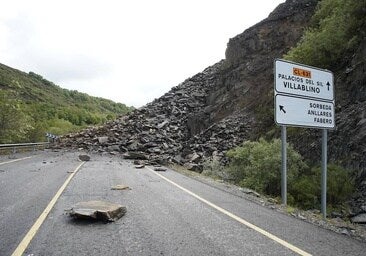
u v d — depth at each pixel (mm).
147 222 7137
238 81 38125
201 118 38500
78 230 6363
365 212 12258
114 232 6312
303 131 19734
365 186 13578
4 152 31328
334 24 23531
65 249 5324
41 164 20734
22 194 9938
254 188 15305
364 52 19688
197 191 11930
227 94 38781
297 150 18797
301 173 16328
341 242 6262
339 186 13922
